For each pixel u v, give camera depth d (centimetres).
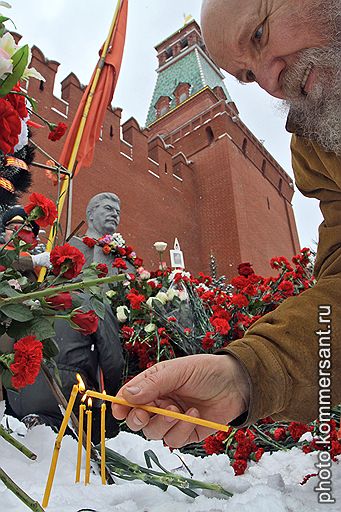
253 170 1753
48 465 68
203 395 62
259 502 51
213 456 102
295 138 101
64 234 126
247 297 213
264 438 132
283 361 68
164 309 220
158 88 2389
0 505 50
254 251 1520
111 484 65
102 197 446
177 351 214
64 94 1123
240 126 1755
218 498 63
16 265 102
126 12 230
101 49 221
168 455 99
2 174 93
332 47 81
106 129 1284
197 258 1470
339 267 84
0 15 78
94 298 72
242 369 65
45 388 130
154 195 1387
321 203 96
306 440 118
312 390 69
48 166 116
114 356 171
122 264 242
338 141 84
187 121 1850
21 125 80
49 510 51
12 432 78
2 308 63
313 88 84
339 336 71
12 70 76
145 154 1420
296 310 74
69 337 163
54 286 70
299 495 62
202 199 1580
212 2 90
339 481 66
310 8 80
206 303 226
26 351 61
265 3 83
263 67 88
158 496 62
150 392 55
